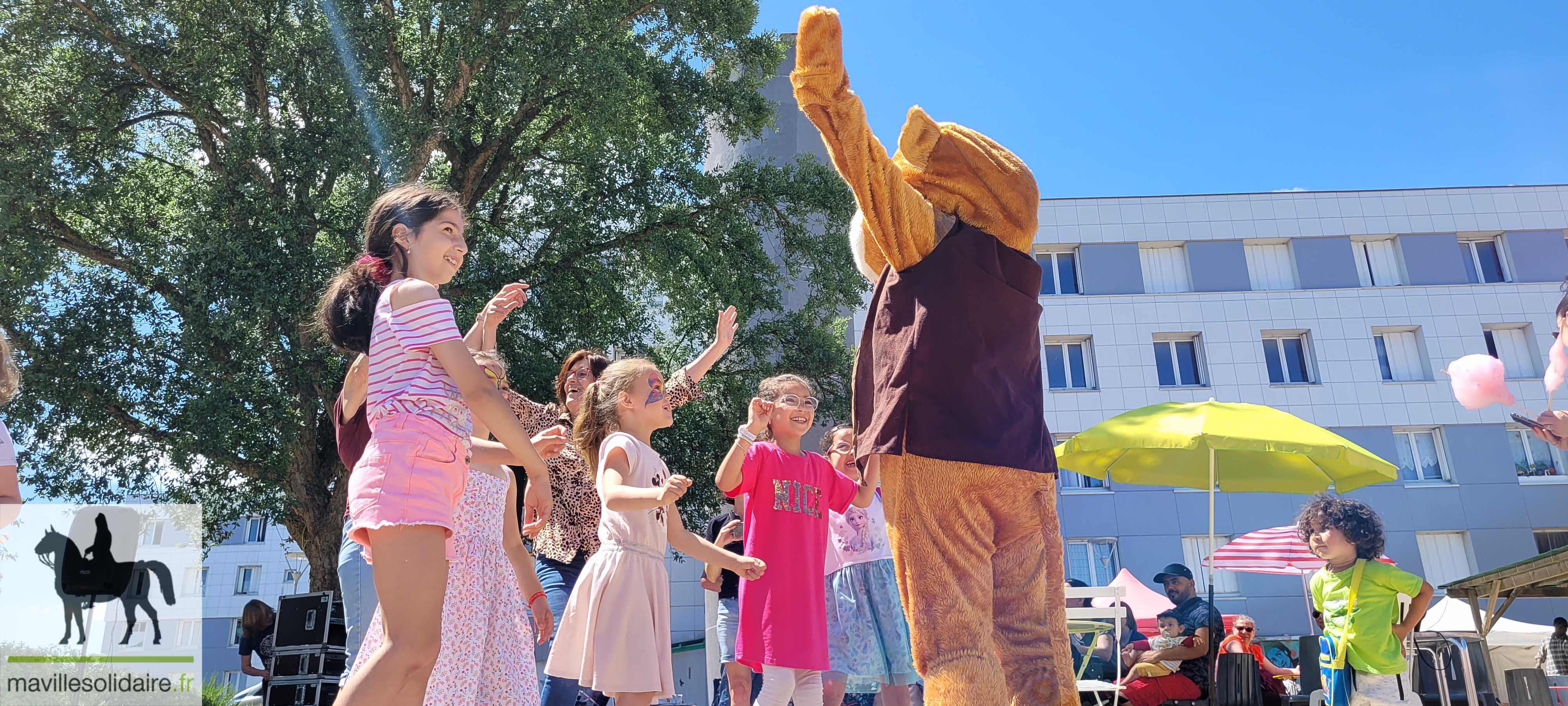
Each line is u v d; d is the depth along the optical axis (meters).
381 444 2.28
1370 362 24.00
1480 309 24.36
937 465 2.36
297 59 11.87
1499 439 23.34
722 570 5.16
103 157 12.64
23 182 11.02
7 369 2.62
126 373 11.28
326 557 12.38
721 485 3.87
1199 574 22.41
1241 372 23.95
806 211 15.20
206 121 12.21
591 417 3.81
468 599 2.96
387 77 12.92
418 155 12.48
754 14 14.93
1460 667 6.47
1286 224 25.03
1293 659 12.68
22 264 10.95
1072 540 22.70
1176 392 23.94
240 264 10.82
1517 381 23.92
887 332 2.54
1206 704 6.64
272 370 11.21
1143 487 22.94
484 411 2.30
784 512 3.85
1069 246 25.27
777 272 14.83
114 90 12.48
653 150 14.13
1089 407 23.77
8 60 11.44
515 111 13.89
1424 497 22.98
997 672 2.26
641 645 3.29
